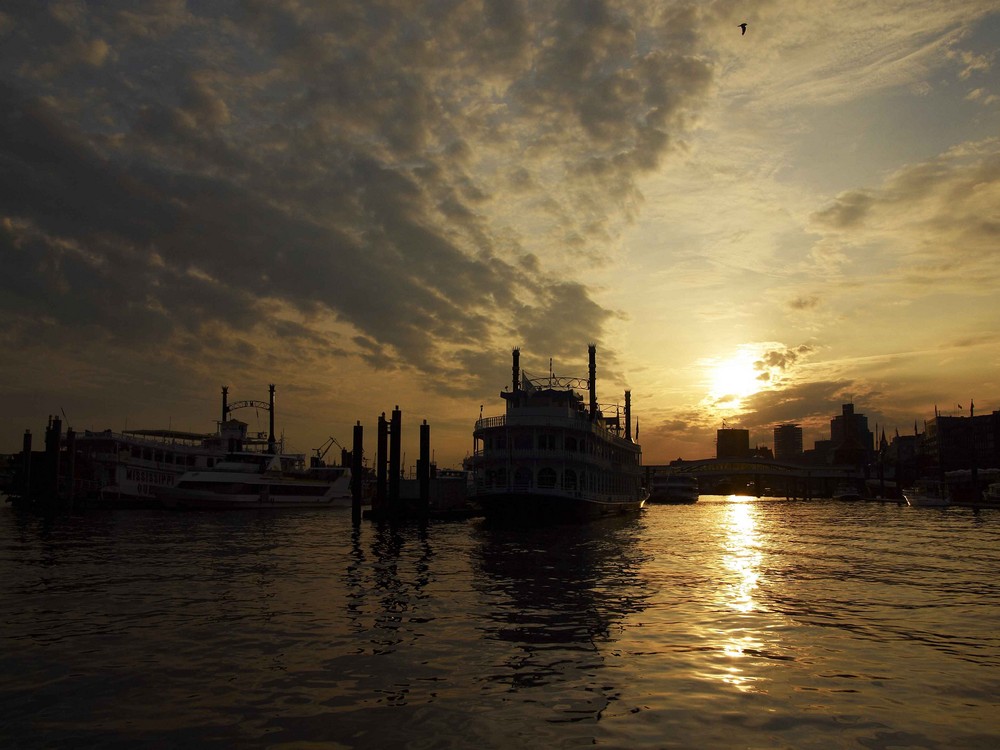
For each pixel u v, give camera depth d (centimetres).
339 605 2438
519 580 3038
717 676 1616
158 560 3672
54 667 1673
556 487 6575
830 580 3178
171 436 10450
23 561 3600
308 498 9756
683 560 3931
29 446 8950
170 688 1527
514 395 7225
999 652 1848
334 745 1231
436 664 1706
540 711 1389
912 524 8112
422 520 6725
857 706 1425
